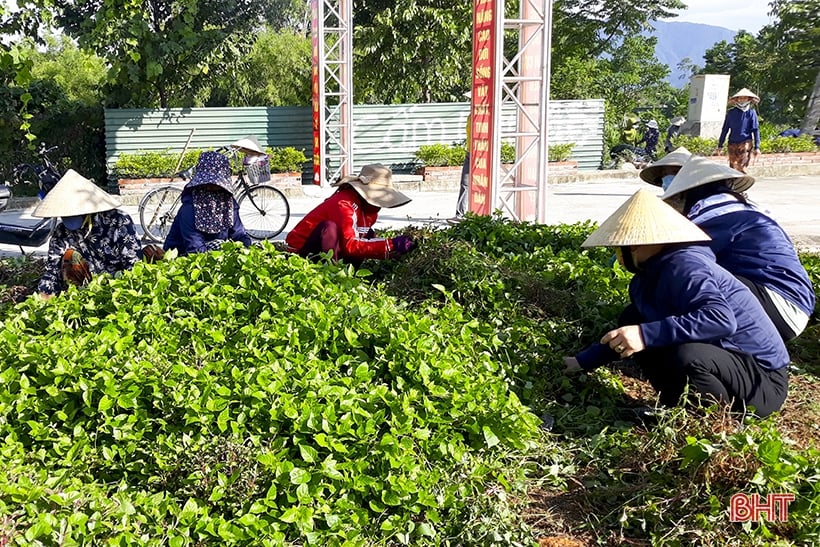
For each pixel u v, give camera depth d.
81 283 5.51
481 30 9.95
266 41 23.19
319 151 18.25
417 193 17.95
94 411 3.60
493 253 6.50
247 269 4.98
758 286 4.50
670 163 5.64
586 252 6.62
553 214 13.94
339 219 5.95
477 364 4.46
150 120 18.89
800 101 35.12
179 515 3.07
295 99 23.89
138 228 12.62
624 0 32.41
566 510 3.61
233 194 6.08
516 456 3.87
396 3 20.77
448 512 3.42
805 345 5.54
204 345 4.27
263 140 19.88
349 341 4.21
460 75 23.61
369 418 3.56
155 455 3.43
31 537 2.74
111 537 2.93
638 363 4.49
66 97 19.92
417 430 3.61
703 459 3.36
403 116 20.48
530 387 4.59
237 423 3.52
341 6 17.56
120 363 3.83
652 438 3.74
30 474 3.21
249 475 3.31
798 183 18.44
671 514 3.34
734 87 37.09
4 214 14.71
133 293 4.65
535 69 10.12
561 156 20.30
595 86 32.41
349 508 3.24
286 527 3.15
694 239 4.02
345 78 17.81
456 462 3.61
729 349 4.01
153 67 17.67
